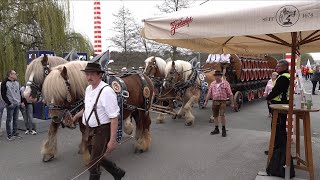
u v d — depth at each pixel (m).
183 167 5.75
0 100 8.02
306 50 6.42
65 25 15.93
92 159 3.90
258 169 5.65
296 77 6.71
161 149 6.98
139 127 6.66
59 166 5.75
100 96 3.81
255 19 3.37
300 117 4.83
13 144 7.39
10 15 14.60
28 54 9.78
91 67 3.79
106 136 3.90
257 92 16.55
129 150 6.84
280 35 5.82
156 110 9.45
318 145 7.42
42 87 5.27
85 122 3.97
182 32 3.78
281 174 4.91
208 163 6.00
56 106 5.01
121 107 5.45
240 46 6.42
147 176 5.28
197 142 7.65
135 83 6.36
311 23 3.10
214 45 5.98
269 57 18.72
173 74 9.85
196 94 10.30
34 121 8.83
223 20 3.54
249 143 7.57
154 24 3.97
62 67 5.20
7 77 7.87
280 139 5.16
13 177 5.20
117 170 4.11
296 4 3.16
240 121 10.79
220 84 8.34
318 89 26.02
